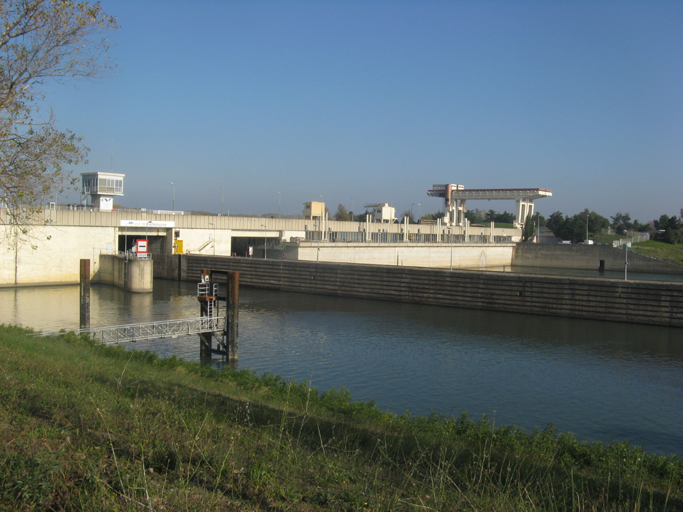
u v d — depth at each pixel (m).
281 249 116.50
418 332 58.28
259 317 67.00
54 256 90.25
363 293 85.94
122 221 97.50
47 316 62.72
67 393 15.30
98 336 41.88
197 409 15.87
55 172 25.66
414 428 20.61
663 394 37.53
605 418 32.72
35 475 8.85
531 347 51.50
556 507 10.12
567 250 162.38
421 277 80.19
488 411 33.50
